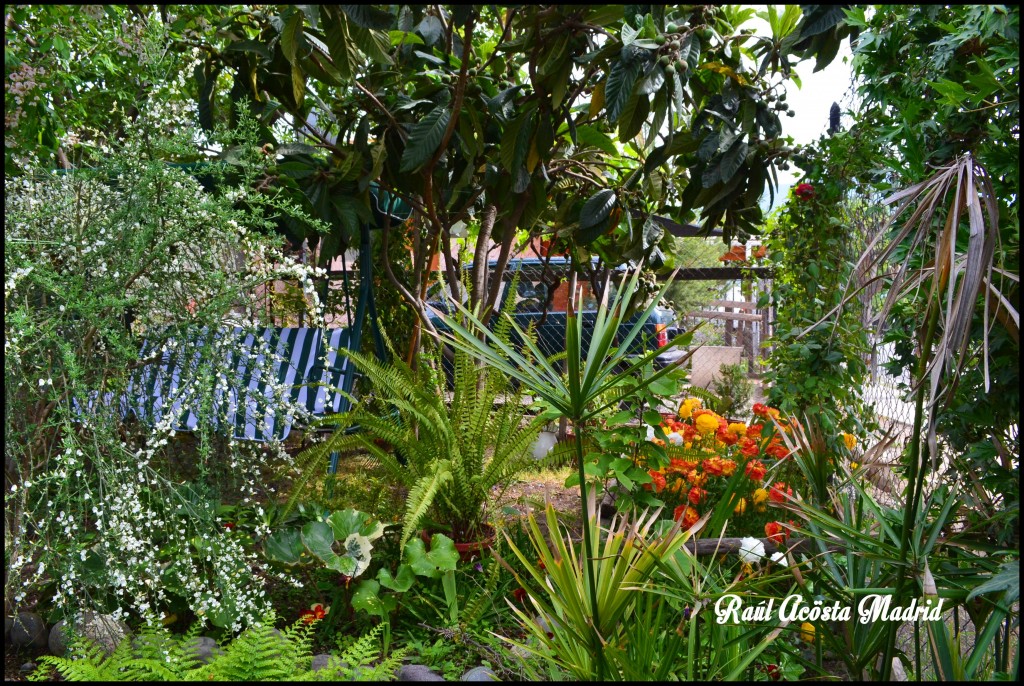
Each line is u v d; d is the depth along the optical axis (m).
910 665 1.81
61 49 3.45
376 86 3.46
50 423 2.18
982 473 2.13
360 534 2.61
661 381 2.98
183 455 2.93
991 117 2.18
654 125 2.77
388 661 2.01
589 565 1.79
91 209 2.53
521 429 2.98
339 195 3.38
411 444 2.96
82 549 2.16
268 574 2.63
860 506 1.99
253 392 2.62
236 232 2.68
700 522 1.98
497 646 2.23
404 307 4.83
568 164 4.16
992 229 1.48
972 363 2.06
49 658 1.89
